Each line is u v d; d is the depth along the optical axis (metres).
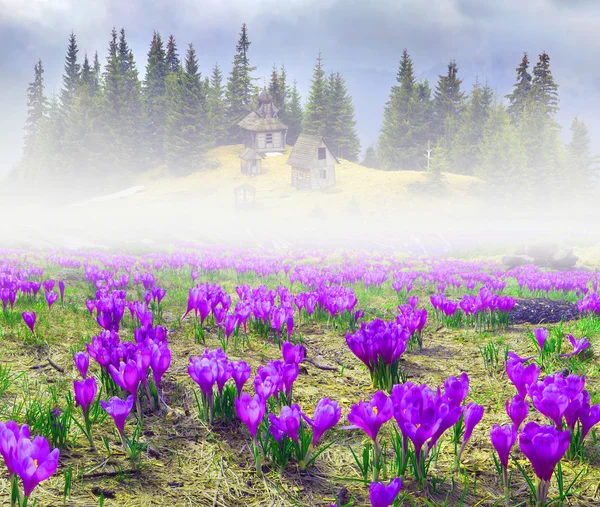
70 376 5.53
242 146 104.69
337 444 4.15
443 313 9.91
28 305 9.24
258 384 3.75
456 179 88.00
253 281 16.30
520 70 113.38
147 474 3.53
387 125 110.75
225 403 4.46
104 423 4.28
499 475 3.64
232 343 7.32
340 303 8.45
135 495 3.25
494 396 5.40
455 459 3.82
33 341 6.70
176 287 14.19
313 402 5.11
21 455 2.55
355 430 4.40
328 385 5.74
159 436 4.12
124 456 3.73
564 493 3.37
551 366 6.11
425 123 111.81
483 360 6.83
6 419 4.17
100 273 12.48
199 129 92.81
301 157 78.62
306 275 13.16
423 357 6.98
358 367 6.55
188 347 7.06
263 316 7.65
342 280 14.48
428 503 3.10
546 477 2.97
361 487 3.49
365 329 5.55
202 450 3.93
